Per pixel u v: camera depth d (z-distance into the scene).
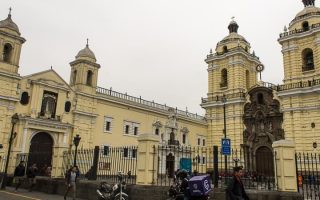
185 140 54.44
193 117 57.31
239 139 47.25
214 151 15.85
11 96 33.31
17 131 33.28
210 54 55.09
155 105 50.84
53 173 23.28
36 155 34.38
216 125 51.50
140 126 47.12
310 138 38.03
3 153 31.66
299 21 43.19
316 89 37.94
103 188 16.41
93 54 43.41
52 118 36.62
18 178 23.58
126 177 19.16
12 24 34.81
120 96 45.56
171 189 11.83
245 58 52.12
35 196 19.44
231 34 54.91
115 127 43.53
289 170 13.87
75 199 18.70
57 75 38.22
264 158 44.31
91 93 41.34
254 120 46.47
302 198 13.00
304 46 41.78
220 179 18.55
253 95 47.25
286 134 40.12
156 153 17.25
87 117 40.34
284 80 42.50
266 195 13.49
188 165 20.41
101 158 22.67
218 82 53.16
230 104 49.62
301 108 39.38
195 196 9.39
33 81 35.50
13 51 34.53
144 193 15.80
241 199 9.80
